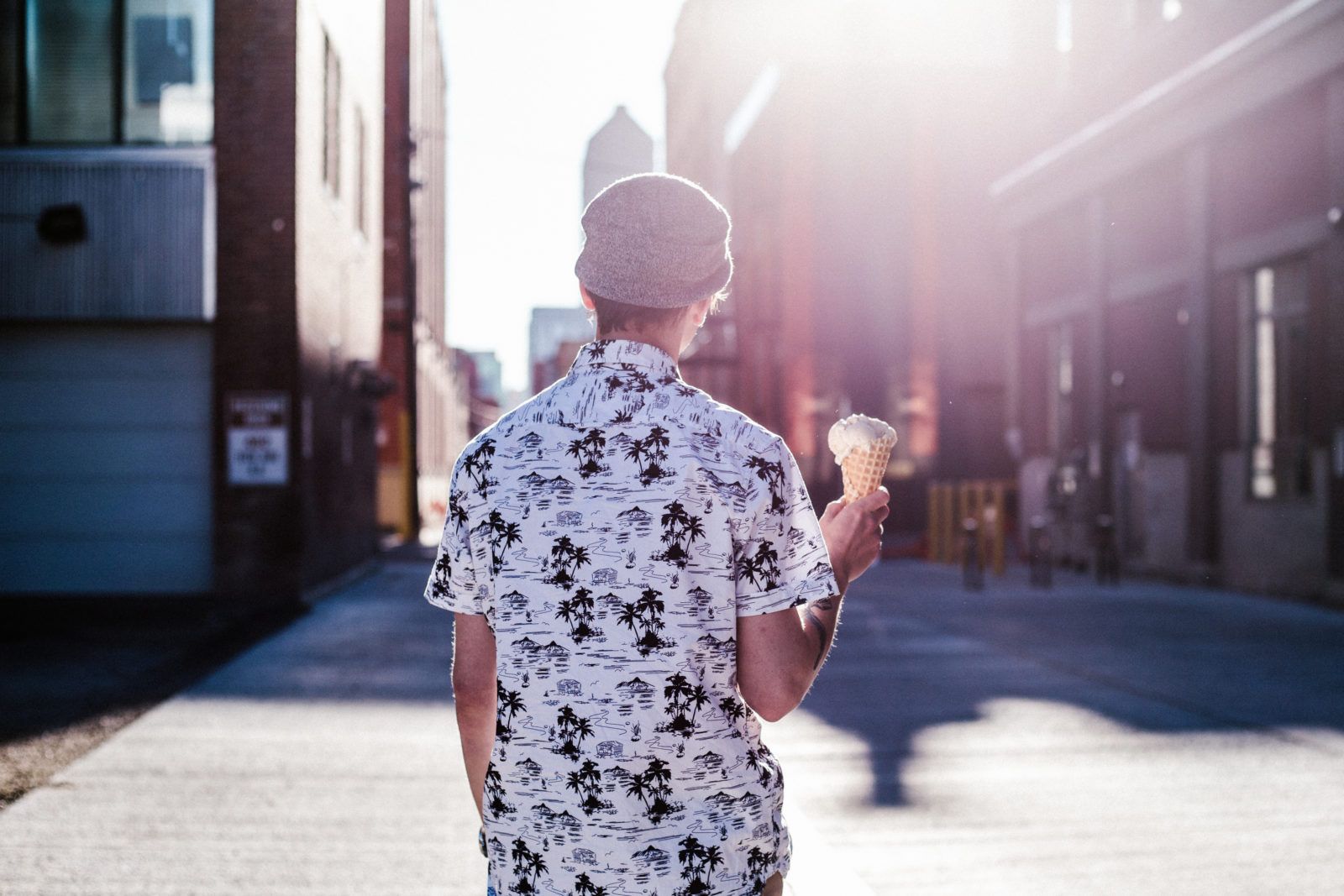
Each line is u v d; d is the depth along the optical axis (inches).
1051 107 826.8
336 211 617.6
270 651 389.1
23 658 371.9
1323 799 213.3
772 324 1208.8
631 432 62.2
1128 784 223.9
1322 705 298.7
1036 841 190.5
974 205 1117.7
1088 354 788.6
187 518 518.9
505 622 62.8
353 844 188.2
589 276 65.0
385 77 827.4
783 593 62.4
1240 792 218.5
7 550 515.8
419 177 1055.0
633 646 60.4
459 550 64.9
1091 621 480.4
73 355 517.7
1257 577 588.4
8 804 208.7
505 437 64.6
